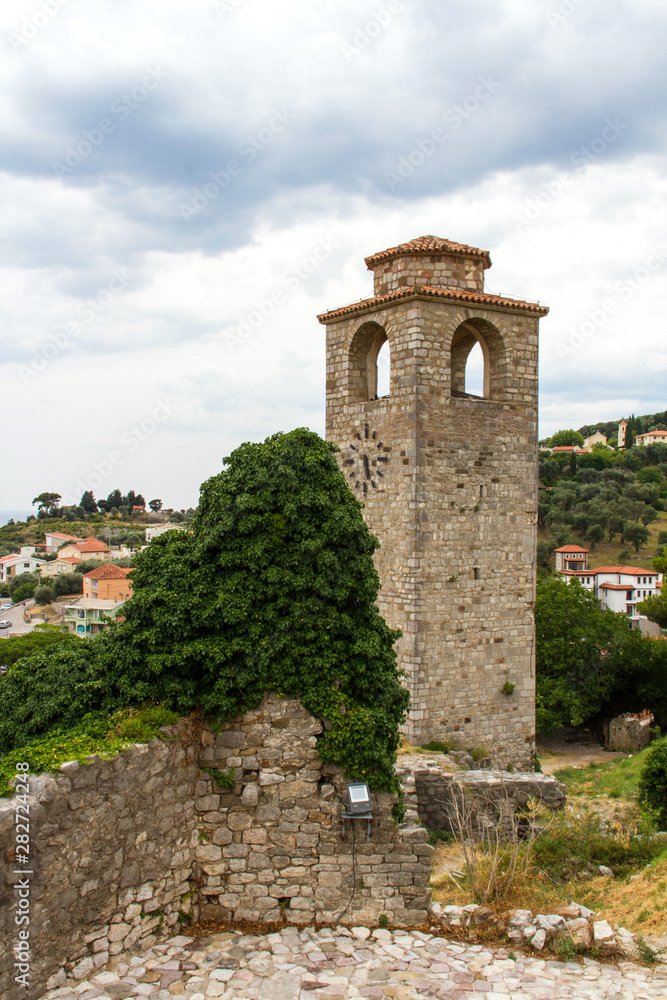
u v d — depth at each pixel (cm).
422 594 2453
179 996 959
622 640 4256
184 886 1162
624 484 13125
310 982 1013
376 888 1198
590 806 2573
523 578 2650
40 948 916
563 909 1245
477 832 2048
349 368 2780
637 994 1017
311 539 1331
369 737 1208
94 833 995
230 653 1218
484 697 2566
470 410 2548
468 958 1106
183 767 1170
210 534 1327
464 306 2527
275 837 1203
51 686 1224
